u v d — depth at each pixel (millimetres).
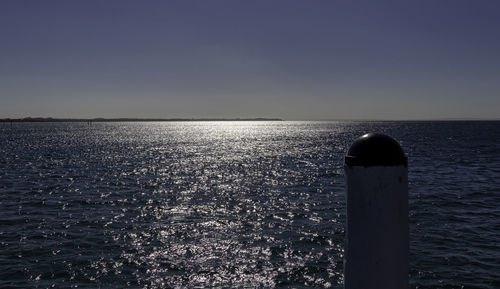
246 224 17016
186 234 15570
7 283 11102
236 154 53938
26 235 15398
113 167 39031
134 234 15594
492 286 10688
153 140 92500
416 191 24156
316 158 47312
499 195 22781
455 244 13938
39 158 48188
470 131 135375
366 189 2039
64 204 21312
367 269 2055
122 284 11086
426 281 11016
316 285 10992
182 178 31375
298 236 15180
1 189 25984
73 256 13102
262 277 11508
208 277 11531
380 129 168250
